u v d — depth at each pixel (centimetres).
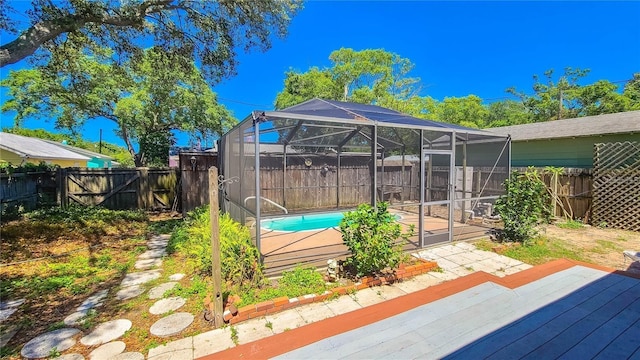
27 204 759
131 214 826
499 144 707
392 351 254
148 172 957
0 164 759
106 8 553
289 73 2056
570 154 1048
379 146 841
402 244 447
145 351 257
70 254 514
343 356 248
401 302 344
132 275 434
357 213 405
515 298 348
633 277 404
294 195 920
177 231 673
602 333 274
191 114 1534
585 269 436
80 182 881
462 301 344
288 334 282
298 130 662
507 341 264
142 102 1398
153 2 598
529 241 565
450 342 265
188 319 308
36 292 372
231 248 395
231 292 351
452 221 579
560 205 784
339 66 1880
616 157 684
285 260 466
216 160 903
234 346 264
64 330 289
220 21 669
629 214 663
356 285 380
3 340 273
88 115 1460
